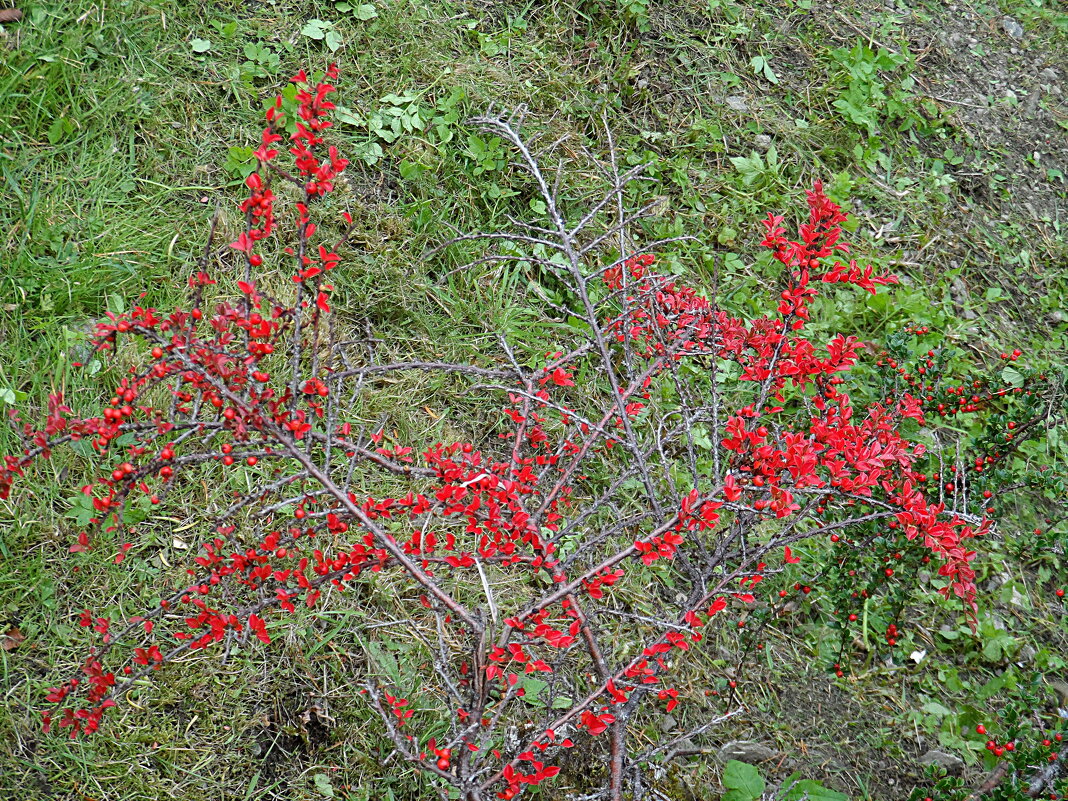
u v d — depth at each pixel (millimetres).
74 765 2645
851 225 4555
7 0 3943
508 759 2609
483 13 4789
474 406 3701
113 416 2092
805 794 2936
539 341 3928
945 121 5336
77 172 3721
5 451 3045
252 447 2377
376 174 4129
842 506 3088
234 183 3877
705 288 4297
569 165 4402
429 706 2934
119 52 4027
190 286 3520
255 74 4160
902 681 3424
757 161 4691
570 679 3078
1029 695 3133
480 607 2312
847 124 5094
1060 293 4914
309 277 2391
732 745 3154
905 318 4367
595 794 2488
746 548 2734
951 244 4879
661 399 3852
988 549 3826
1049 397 3949
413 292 3863
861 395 4059
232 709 2840
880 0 5805
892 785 3184
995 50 5844
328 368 2533
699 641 3334
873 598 3545
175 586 2992
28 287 3393
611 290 3240
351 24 4441
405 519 3254
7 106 3736
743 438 2555
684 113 4840
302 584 2318
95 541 2961
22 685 2723
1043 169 5395
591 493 3561
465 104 4383
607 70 4809
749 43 5219
